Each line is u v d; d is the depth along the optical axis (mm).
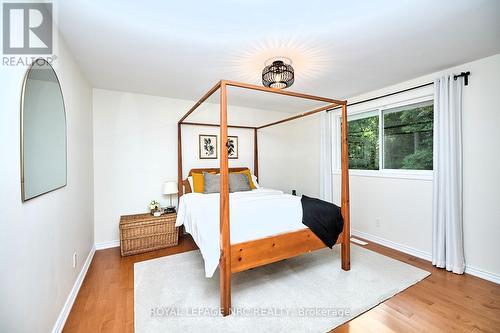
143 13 1535
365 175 3439
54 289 1518
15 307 1066
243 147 4348
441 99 2482
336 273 2367
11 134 1056
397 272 2383
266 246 1999
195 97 3604
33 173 1239
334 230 2348
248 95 3539
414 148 2938
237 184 3482
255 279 2254
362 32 1786
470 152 2355
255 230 1988
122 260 2750
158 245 3105
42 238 1357
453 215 2369
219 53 2119
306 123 4520
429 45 2002
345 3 1450
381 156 3285
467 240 2377
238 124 4297
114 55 2143
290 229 2172
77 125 2262
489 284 2143
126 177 3307
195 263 2650
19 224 1106
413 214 2850
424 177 2734
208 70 2514
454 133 2387
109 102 3201
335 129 3977
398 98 3006
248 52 2104
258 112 4500
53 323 1478
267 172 4633
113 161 3221
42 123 1383
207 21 1629
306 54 2150
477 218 2309
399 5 1474
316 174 4293
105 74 2613
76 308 1807
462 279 2238
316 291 2033
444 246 2467
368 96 3377
